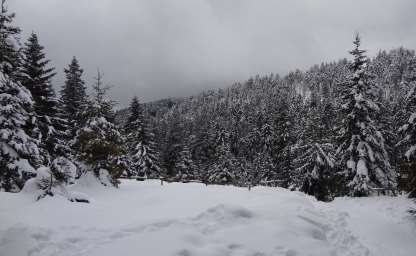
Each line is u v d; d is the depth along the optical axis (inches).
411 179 800.3
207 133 2992.1
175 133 2989.7
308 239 394.0
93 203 537.6
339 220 538.0
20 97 662.5
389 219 702.5
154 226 384.2
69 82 1379.2
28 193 524.1
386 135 1059.3
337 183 1078.4
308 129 1257.4
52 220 401.7
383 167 1017.5
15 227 358.9
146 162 1788.9
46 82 1044.5
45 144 960.3
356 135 1009.5
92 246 328.5
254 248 345.7
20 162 655.1
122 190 722.8
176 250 317.1
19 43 660.7
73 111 1336.1
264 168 1881.2
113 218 433.1
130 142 1828.2
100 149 730.2
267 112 3299.7
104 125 805.2
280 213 460.8
